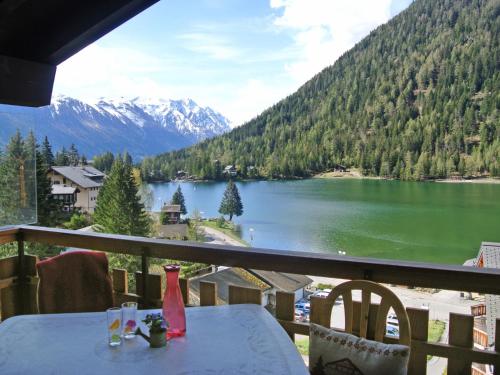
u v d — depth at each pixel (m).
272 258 2.13
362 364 1.54
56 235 2.81
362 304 1.69
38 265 2.12
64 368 1.31
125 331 1.53
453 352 1.76
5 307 2.93
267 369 1.29
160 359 1.36
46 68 2.50
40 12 2.22
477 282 1.74
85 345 1.47
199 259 2.34
